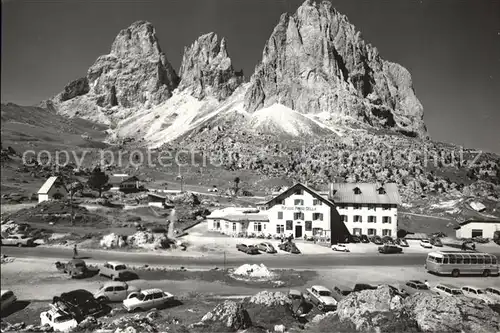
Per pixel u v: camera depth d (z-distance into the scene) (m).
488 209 103.81
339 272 49.50
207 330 26.30
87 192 117.38
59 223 75.62
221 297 38.78
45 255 55.50
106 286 37.47
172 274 47.19
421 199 120.81
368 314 26.50
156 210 97.88
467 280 46.28
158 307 35.09
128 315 33.00
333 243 72.38
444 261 48.41
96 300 35.19
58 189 100.56
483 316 25.92
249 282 44.47
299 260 56.69
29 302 37.09
